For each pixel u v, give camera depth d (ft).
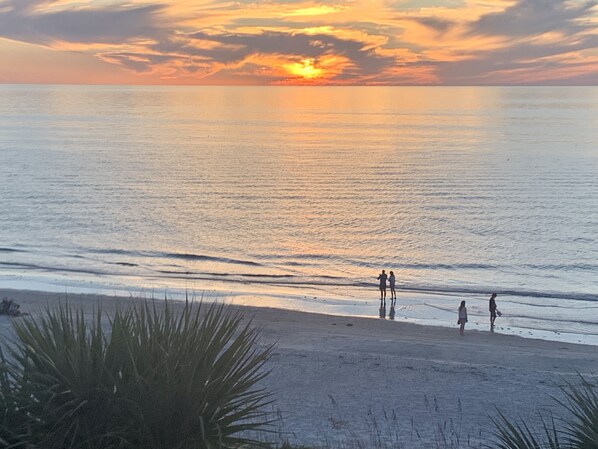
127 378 14.84
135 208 167.22
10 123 538.06
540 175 231.71
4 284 91.30
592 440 16.55
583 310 84.43
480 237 136.56
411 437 31.68
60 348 15.11
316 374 44.27
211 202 177.68
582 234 139.64
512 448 18.22
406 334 65.16
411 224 149.28
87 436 14.20
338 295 91.04
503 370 46.62
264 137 413.39
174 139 391.86
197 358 15.08
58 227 141.90
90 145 346.33
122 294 84.99
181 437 14.56
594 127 504.43
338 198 184.96
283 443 26.27
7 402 14.53
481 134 435.53
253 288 94.79
